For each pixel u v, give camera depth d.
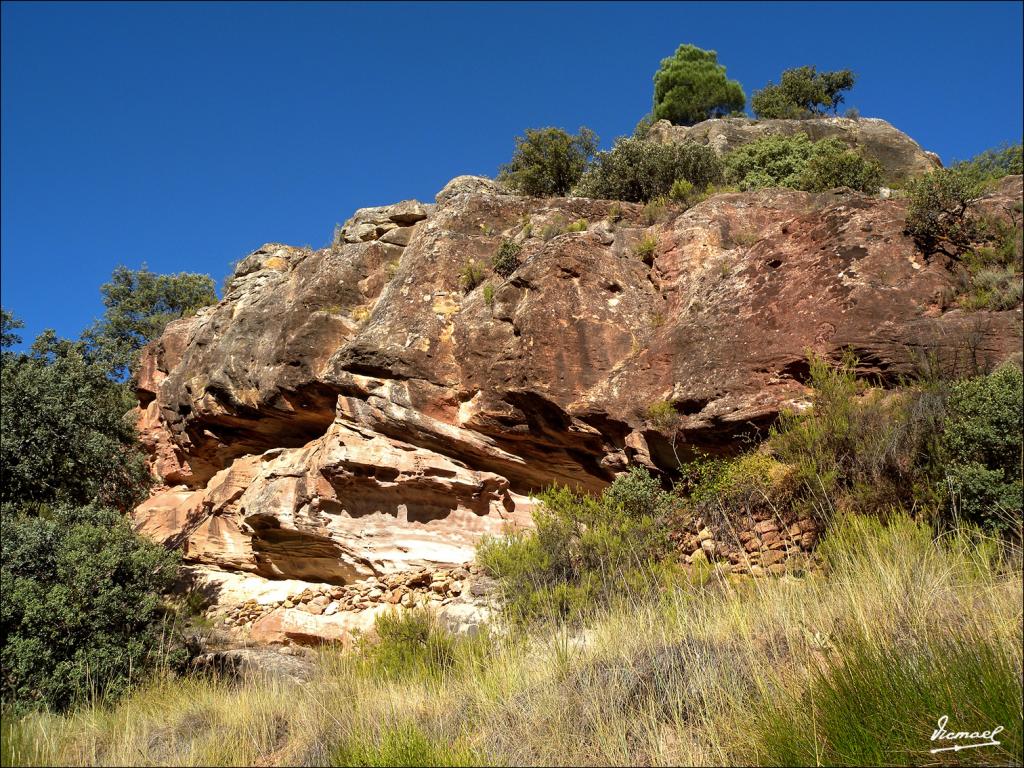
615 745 5.49
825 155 18.12
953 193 10.35
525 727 6.01
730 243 13.05
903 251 10.35
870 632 5.41
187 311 23.27
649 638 6.84
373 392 13.12
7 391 14.53
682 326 11.52
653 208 15.05
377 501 13.06
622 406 11.44
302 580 14.23
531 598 9.15
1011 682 4.45
